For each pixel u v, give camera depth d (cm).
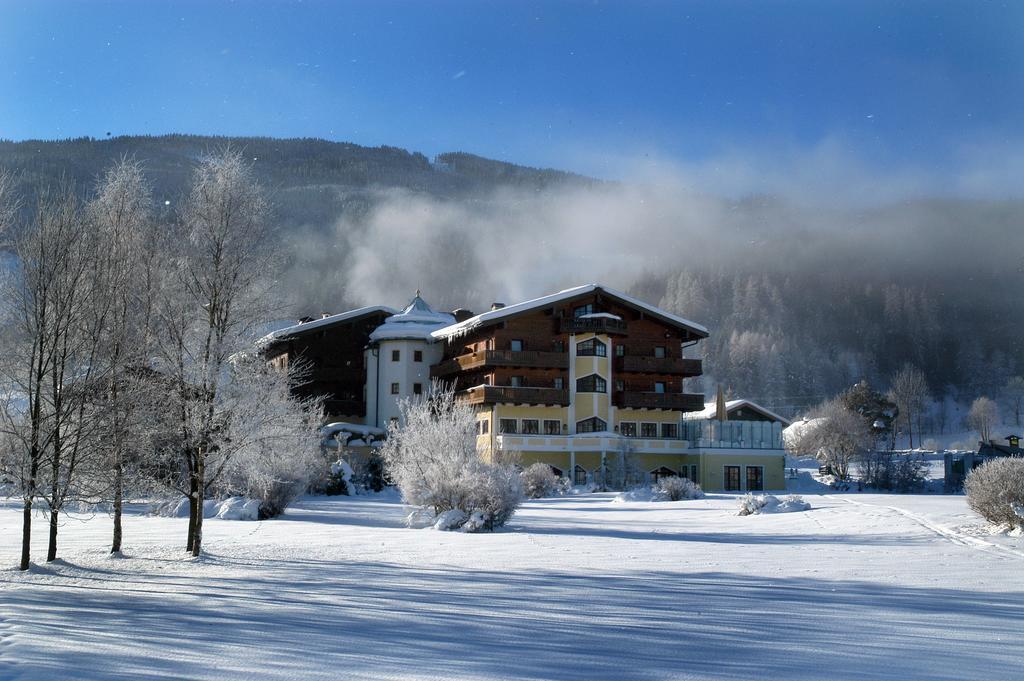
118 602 1195
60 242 1659
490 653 862
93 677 768
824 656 841
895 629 966
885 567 1509
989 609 1088
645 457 6450
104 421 1686
